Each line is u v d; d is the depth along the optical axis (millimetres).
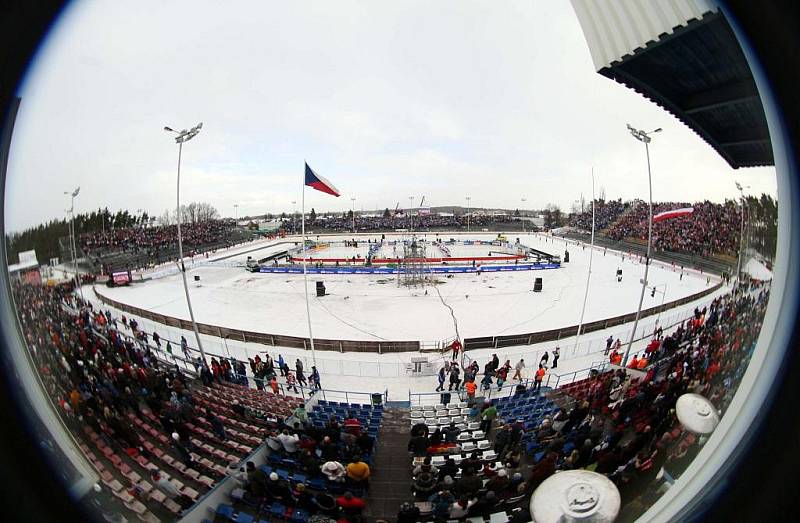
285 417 9227
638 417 7715
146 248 49625
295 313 22688
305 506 5812
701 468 3467
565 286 28750
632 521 4285
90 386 7836
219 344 17109
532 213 172125
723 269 29922
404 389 12758
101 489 4836
